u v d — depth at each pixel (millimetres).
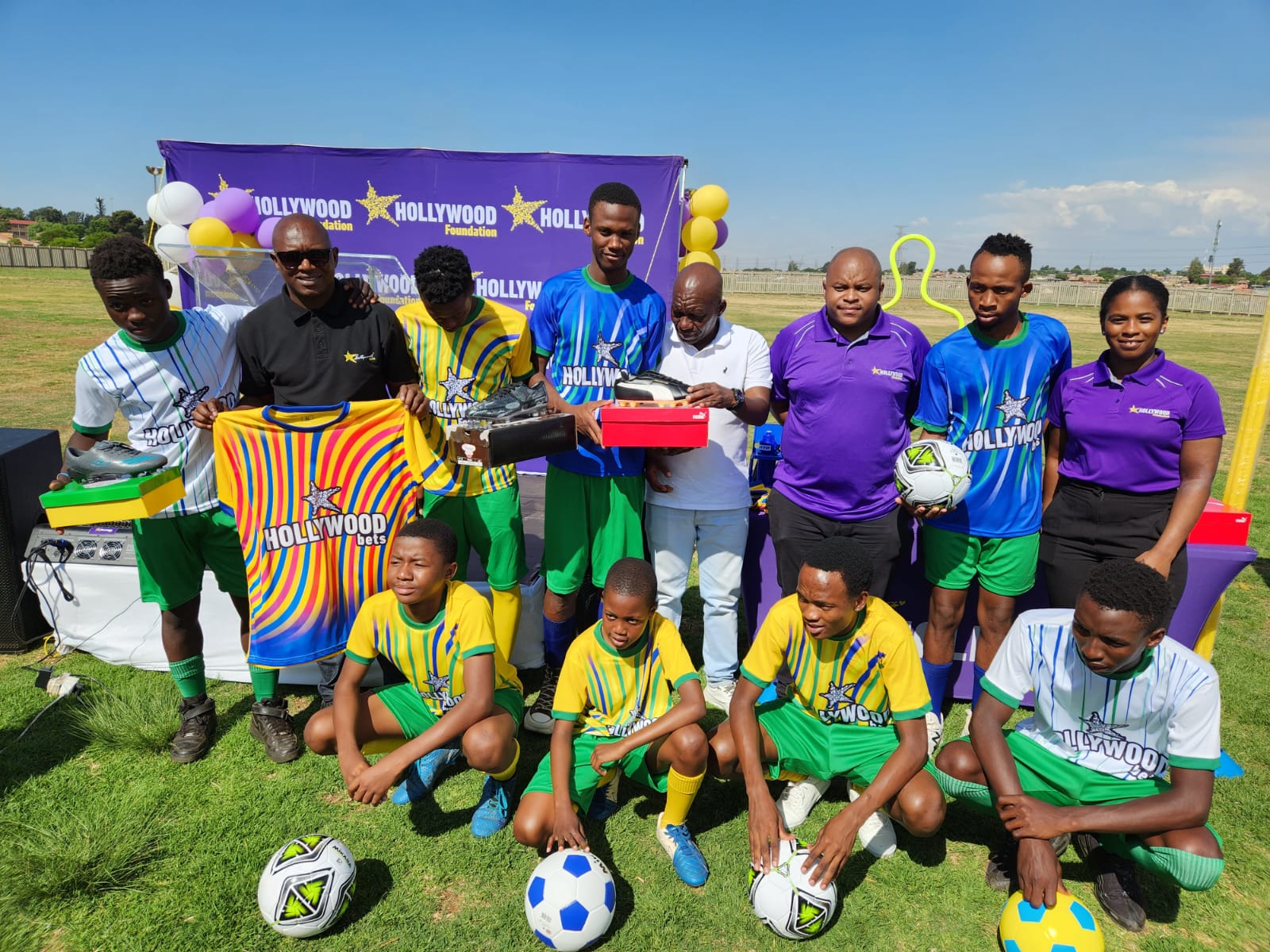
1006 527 3471
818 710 3111
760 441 4699
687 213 7312
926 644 3807
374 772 2789
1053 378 3504
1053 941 2455
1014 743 3018
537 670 4426
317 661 3463
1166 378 3211
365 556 3467
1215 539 3773
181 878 2807
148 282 3082
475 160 7227
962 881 2938
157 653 4270
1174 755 2609
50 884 2697
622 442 3373
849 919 2738
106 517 3123
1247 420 3973
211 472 3496
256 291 6539
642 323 3654
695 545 4000
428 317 3537
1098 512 3381
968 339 3416
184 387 3340
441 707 3174
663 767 2998
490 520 3654
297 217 3150
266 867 2613
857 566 2686
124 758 3498
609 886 2584
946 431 3539
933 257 3932
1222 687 4383
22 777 3340
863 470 3498
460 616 2963
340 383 3355
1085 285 57375
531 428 3256
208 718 3615
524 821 2801
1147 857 2697
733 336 3725
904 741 2822
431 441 3570
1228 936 2711
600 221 3436
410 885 2820
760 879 2664
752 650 3047
